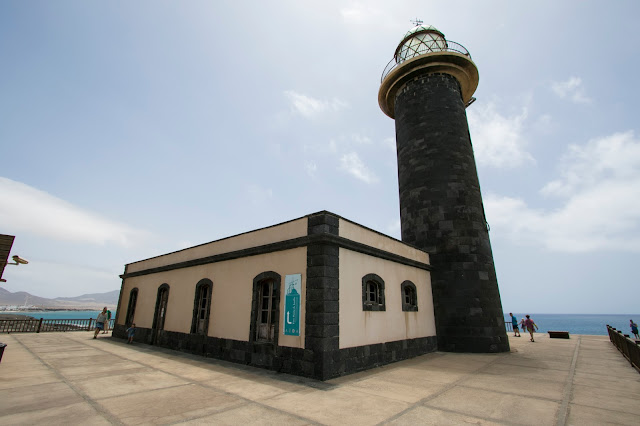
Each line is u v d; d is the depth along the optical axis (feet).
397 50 67.41
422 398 20.86
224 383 24.61
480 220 49.57
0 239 31.48
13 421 16.14
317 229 29.43
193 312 42.01
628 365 32.55
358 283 31.83
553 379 26.40
